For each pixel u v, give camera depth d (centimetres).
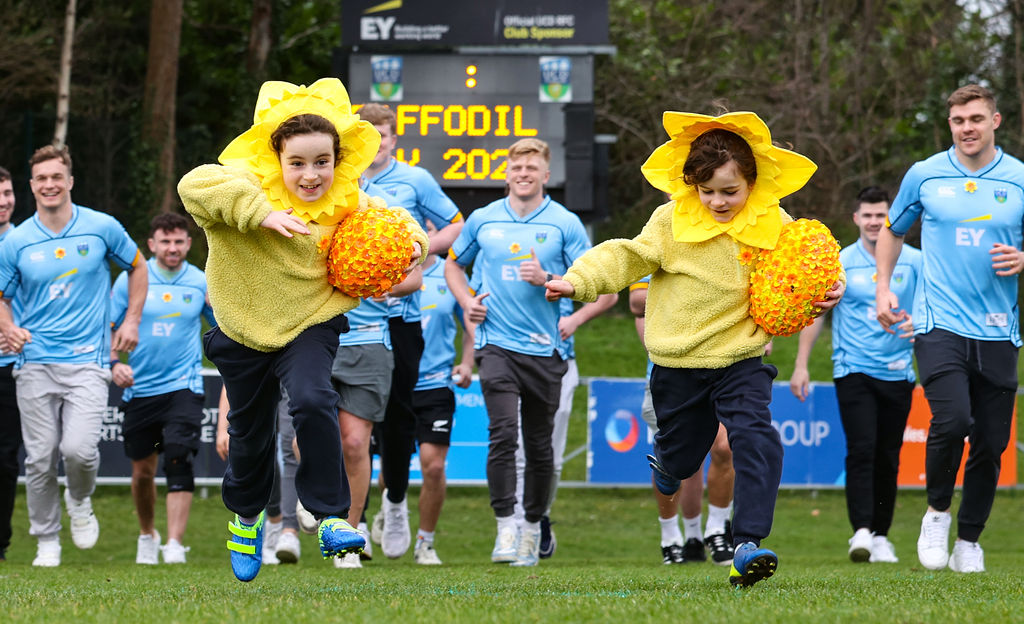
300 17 5897
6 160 4572
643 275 998
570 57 2852
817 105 5222
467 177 2852
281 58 5816
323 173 903
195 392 1769
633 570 1403
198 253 4375
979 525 1408
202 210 893
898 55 5619
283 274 914
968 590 918
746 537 912
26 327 1625
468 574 1294
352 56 2855
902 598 821
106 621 682
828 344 4103
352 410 1502
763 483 919
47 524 1633
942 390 1374
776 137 5006
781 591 880
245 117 5150
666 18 5416
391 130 1612
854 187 5312
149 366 1744
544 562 1752
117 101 5347
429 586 1026
